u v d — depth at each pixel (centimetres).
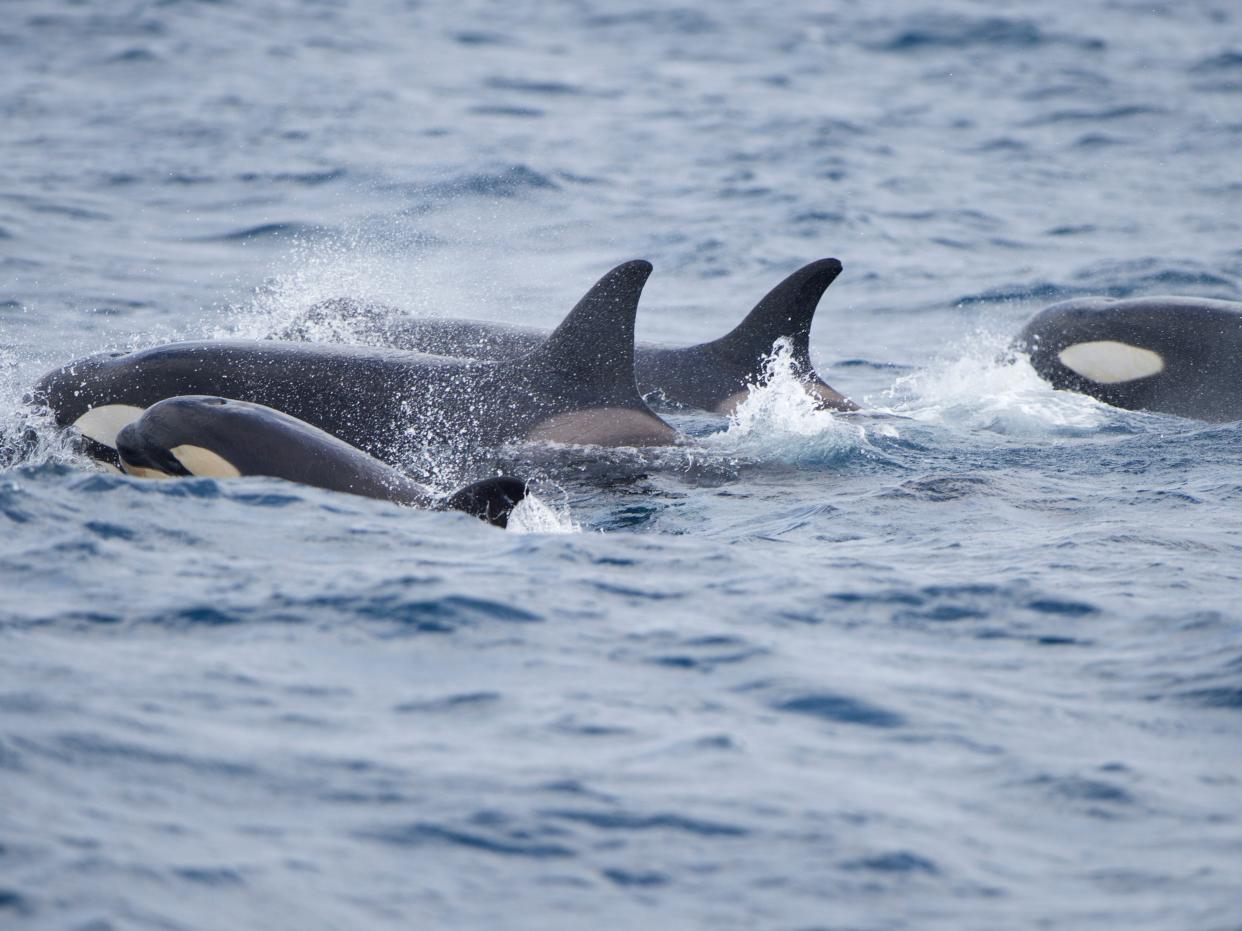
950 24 14775
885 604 2969
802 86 12338
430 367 4581
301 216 8119
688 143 10206
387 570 3003
